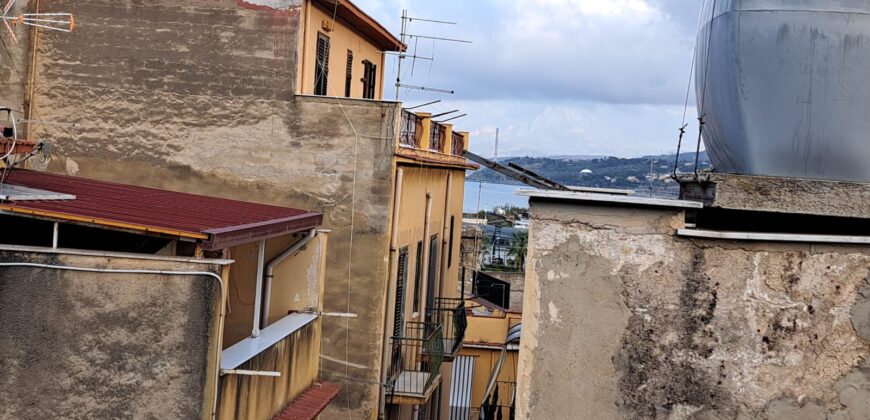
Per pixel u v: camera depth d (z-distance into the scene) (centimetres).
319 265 1329
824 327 691
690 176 729
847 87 693
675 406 704
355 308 1709
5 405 883
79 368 888
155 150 1758
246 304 1329
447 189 2466
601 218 712
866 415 691
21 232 1036
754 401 697
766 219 747
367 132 1708
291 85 1728
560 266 720
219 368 930
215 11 1748
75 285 886
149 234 934
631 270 708
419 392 1820
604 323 713
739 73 721
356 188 1709
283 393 1179
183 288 895
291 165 1723
